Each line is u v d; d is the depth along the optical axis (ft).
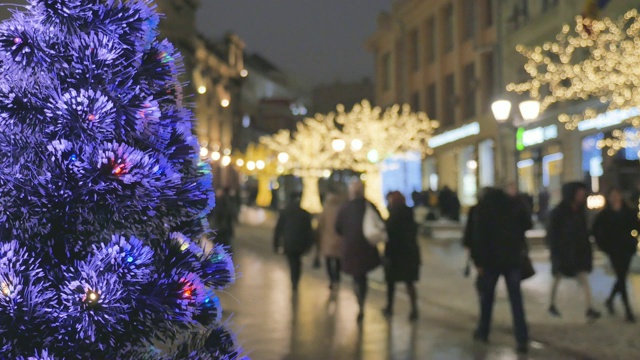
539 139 96.84
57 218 9.16
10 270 8.82
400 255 33.60
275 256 66.85
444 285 45.39
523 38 101.86
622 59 69.87
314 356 25.94
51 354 8.87
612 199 32.24
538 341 28.12
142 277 9.12
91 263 9.02
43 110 9.30
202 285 9.86
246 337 28.94
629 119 73.56
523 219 26.78
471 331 30.76
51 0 9.48
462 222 97.25
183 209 9.98
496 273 27.43
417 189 149.28
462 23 134.00
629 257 31.99
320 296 41.50
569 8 88.12
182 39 170.19
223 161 138.92
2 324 8.71
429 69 148.36
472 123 124.36
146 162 9.31
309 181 112.88
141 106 9.58
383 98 174.50
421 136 115.65
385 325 32.30
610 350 25.59
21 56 9.39
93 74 9.44
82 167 8.98
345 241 33.45
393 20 162.91
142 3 10.06
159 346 10.34
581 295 39.27
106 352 9.25
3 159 9.28
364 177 102.73
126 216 9.45
